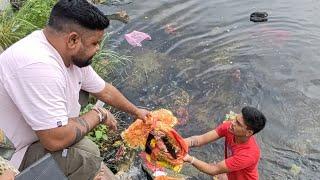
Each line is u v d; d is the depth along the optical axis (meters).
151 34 6.99
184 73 6.32
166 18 7.34
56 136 2.84
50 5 6.51
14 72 2.73
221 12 7.47
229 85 6.12
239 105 5.83
